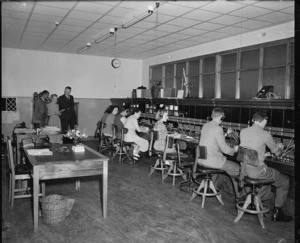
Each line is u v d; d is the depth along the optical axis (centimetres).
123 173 548
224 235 303
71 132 388
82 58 930
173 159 473
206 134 386
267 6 424
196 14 474
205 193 382
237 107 532
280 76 538
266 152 380
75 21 539
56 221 316
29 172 369
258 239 296
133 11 471
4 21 542
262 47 558
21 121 855
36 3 438
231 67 646
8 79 838
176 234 303
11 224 319
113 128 689
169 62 852
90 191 435
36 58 867
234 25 534
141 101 866
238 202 360
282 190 338
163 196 420
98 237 293
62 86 909
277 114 455
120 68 990
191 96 721
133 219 338
